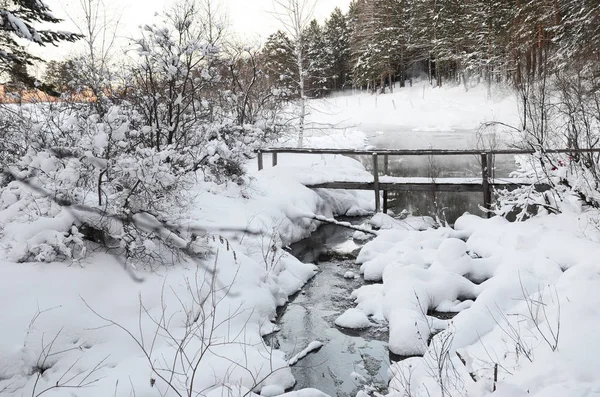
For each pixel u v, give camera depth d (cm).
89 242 575
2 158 708
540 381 366
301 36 1623
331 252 944
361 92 4512
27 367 405
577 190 793
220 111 1305
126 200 571
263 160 1380
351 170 1287
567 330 426
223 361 472
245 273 658
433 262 756
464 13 3522
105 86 909
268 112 1523
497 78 3173
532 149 884
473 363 440
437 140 2234
